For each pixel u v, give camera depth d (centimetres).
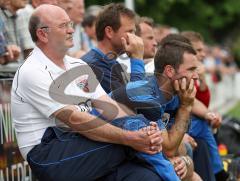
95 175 1263
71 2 1998
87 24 2483
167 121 1455
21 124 1320
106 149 1268
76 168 1256
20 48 1802
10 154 1470
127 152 1288
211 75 5478
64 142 1273
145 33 1844
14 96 1328
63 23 1340
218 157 1925
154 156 1291
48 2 1914
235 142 2581
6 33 1733
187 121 1439
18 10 1866
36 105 1300
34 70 1308
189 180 1527
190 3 9025
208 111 1867
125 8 1619
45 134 1296
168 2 7912
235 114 5234
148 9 7812
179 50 1447
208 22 9562
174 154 1454
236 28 10338
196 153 1855
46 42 1337
